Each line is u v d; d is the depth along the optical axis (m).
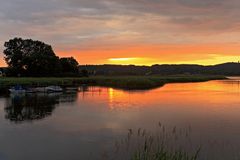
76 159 20.14
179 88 90.31
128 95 64.38
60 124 31.47
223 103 48.91
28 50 124.44
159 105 46.56
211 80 171.62
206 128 28.53
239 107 43.56
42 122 32.66
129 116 36.12
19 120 33.94
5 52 122.31
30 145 23.53
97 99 55.94
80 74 132.88
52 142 24.31
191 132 26.69
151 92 73.06
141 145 22.38
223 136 25.11
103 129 28.89
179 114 37.31
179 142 22.98
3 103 50.66
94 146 22.88
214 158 19.12
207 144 22.42
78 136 26.17
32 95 64.94
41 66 115.81
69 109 42.69
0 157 20.80
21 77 109.88
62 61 133.62
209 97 59.81
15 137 26.03
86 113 38.75
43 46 128.62
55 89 72.81
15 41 122.62
